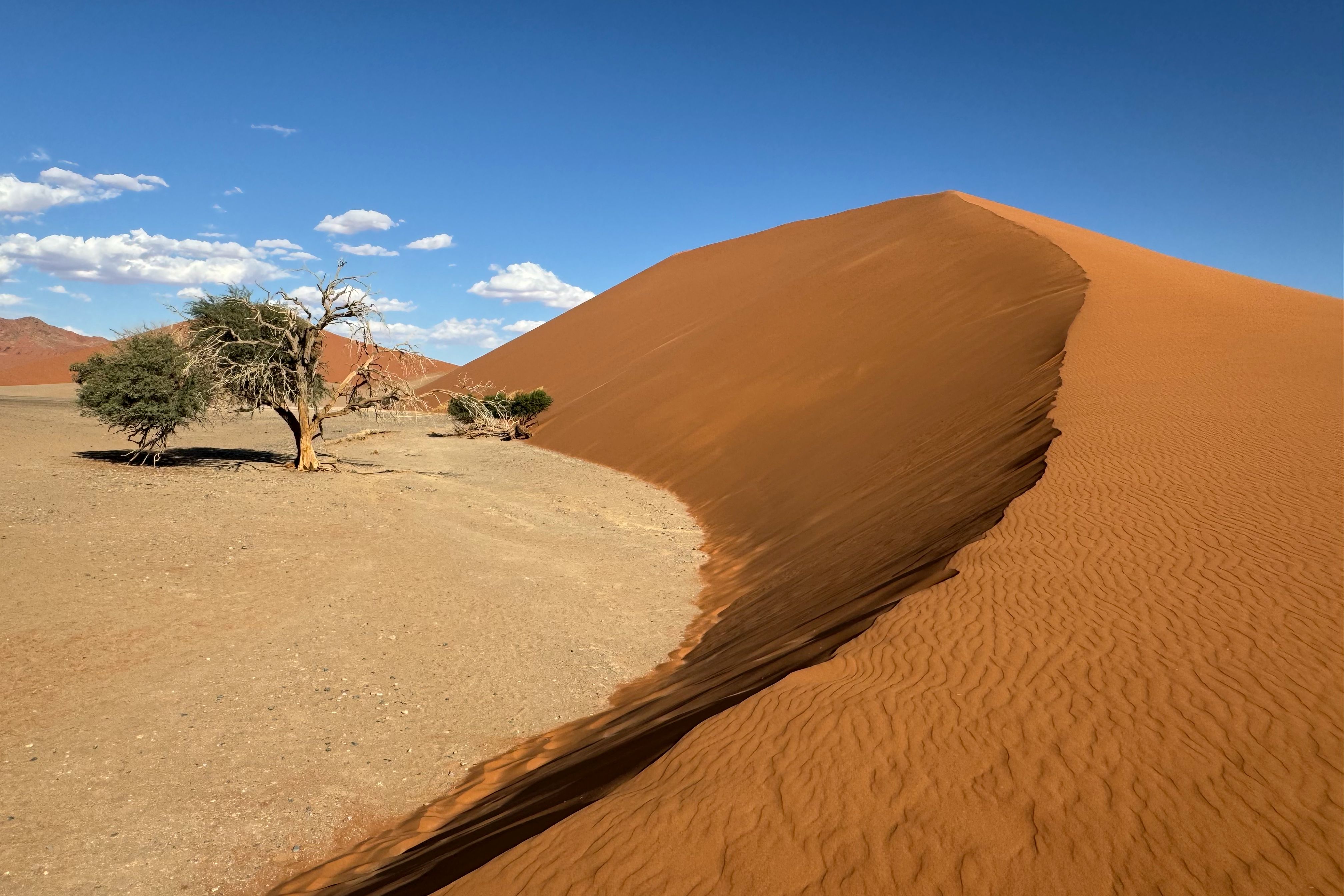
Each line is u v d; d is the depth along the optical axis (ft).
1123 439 42.86
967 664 21.77
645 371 157.89
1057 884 13.91
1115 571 26.71
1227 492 33.68
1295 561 26.02
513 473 107.55
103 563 49.96
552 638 47.03
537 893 16.28
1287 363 56.03
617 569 62.85
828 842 15.83
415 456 119.55
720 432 110.32
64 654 38.34
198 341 88.63
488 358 272.51
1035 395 58.23
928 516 44.55
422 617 48.21
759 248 248.11
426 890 18.48
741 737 20.33
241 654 40.75
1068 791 16.08
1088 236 165.58
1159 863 14.02
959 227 150.92
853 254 172.86
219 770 31.30
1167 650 21.04
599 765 25.07
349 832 28.17
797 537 60.80
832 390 102.73
